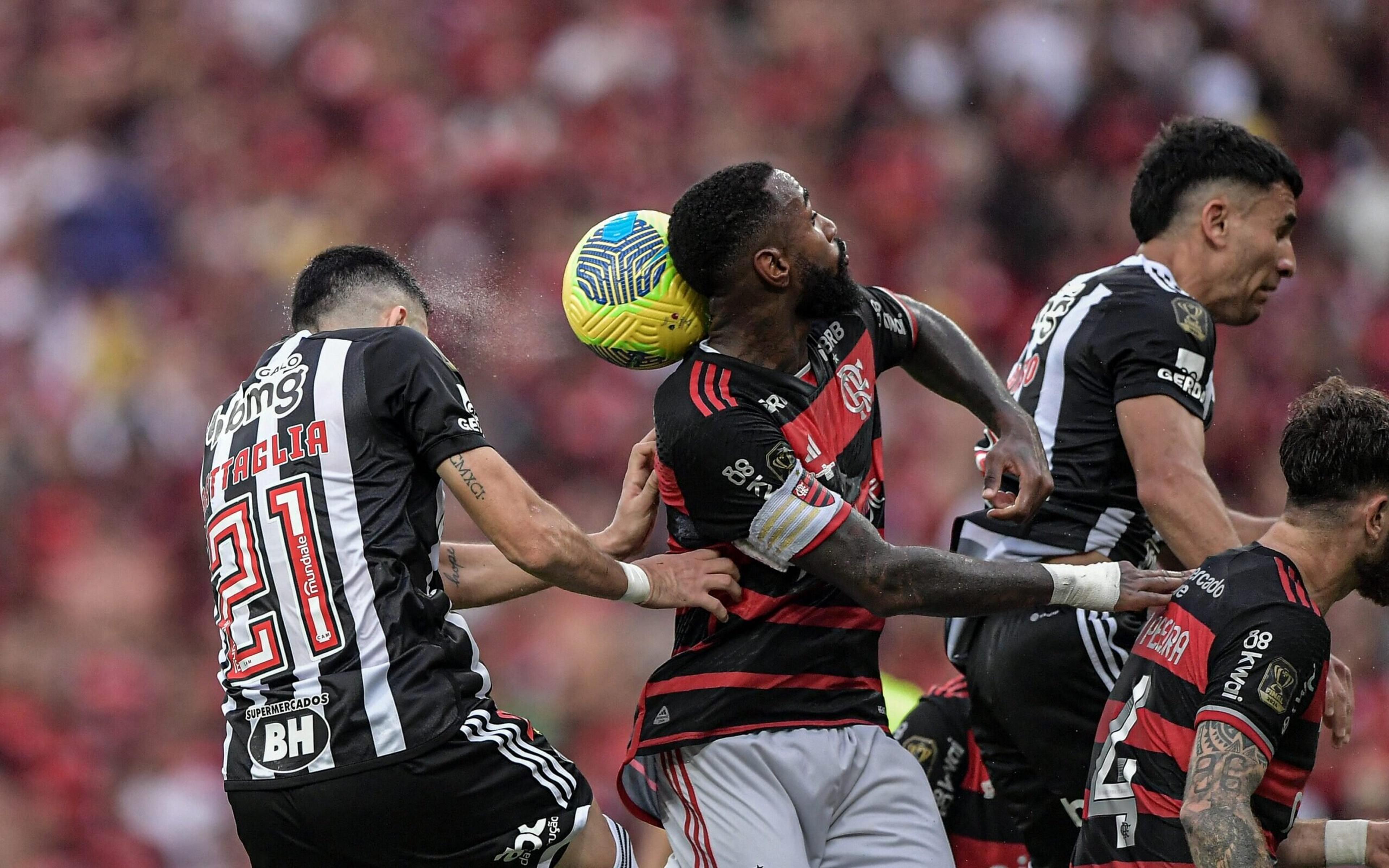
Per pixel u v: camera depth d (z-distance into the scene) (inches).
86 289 1844.2
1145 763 486.9
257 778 490.0
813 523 482.0
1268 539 486.9
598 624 1385.3
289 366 510.9
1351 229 1910.7
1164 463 544.7
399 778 481.7
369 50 2014.0
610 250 502.6
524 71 1982.0
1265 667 457.7
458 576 573.6
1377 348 1784.0
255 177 1943.9
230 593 497.7
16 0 2130.9
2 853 1358.3
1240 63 1972.2
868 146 1910.7
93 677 1512.1
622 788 539.5
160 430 1731.1
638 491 547.2
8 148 1972.2
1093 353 567.5
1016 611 520.1
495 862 499.2
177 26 2053.4
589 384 1642.5
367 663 484.1
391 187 1911.9
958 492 1535.4
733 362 496.7
